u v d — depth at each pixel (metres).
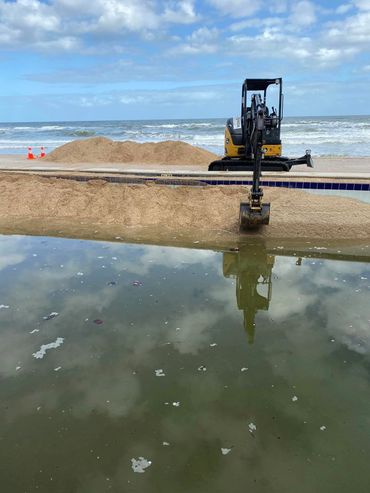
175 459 2.88
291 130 38.09
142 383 3.70
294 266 6.55
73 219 9.23
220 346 4.28
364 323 4.69
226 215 8.64
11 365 3.96
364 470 2.78
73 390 3.60
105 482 2.70
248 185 9.49
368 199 8.72
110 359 4.05
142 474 2.76
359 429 3.14
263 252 7.17
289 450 2.95
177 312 5.00
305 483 2.69
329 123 51.75
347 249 7.20
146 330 4.58
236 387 3.64
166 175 10.38
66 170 11.45
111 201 9.49
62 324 4.71
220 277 6.10
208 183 9.73
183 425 3.20
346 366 3.92
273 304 5.21
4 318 4.86
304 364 3.96
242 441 3.03
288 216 8.16
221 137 31.59
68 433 3.12
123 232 8.37
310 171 10.87
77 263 6.68
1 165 14.23
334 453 2.92
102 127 55.34
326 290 5.61
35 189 10.11
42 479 2.73
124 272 6.28
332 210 8.27
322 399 3.48
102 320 4.80
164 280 5.97
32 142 31.83
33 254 7.13
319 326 4.65
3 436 3.09
